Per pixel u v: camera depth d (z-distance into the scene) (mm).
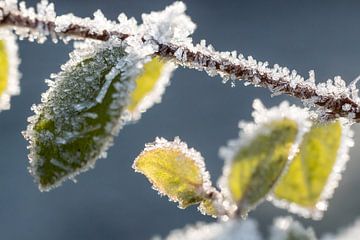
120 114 188
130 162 885
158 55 205
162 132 938
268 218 419
